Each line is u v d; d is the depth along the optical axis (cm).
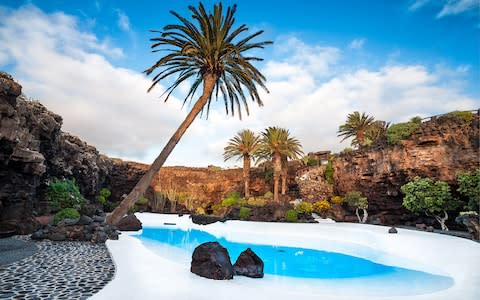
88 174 2459
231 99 1812
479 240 1198
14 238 1109
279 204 2588
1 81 979
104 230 1175
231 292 518
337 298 508
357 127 3344
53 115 1803
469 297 542
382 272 915
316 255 1216
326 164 3170
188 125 1620
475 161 1694
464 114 1812
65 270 649
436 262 898
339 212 2617
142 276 602
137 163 3844
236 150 3406
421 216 2019
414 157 1992
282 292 529
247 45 1673
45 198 1734
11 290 499
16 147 1180
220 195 3938
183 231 2020
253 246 1443
